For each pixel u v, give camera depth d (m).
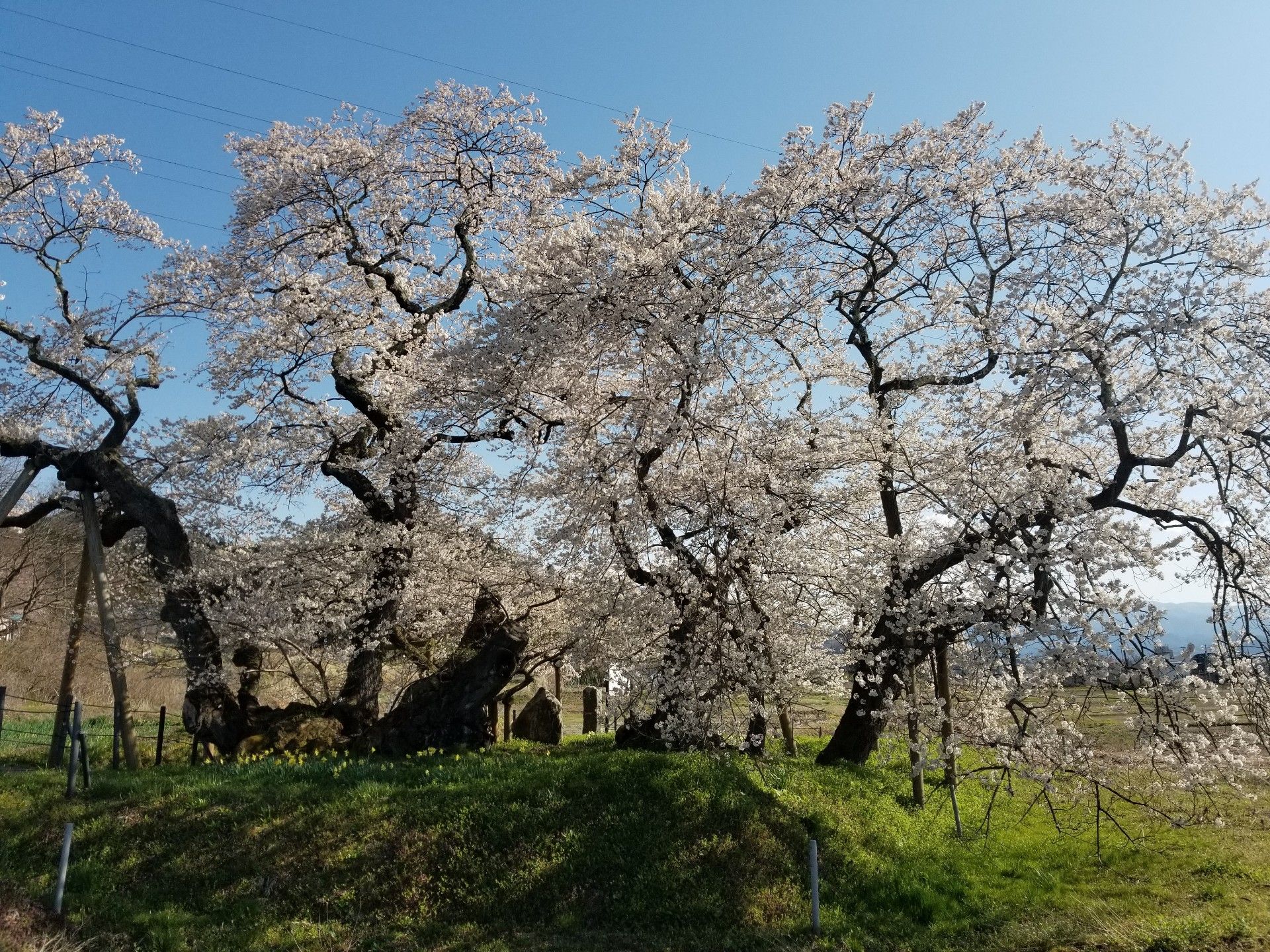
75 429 14.62
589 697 18.12
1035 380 8.69
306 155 14.22
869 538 10.96
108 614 11.96
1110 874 9.03
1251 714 8.38
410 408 12.20
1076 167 10.17
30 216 13.79
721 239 9.81
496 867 8.15
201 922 7.34
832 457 10.80
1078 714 8.66
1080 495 8.60
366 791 8.95
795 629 10.73
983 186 10.58
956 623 8.95
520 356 10.38
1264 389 8.41
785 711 10.70
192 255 14.38
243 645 12.38
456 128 14.52
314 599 12.82
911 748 9.09
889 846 9.42
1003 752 8.55
